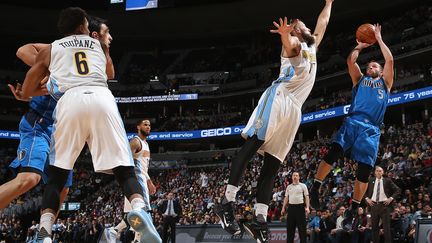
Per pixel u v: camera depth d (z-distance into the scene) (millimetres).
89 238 18156
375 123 5410
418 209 11359
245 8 33906
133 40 38531
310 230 11844
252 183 20641
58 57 3727
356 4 31531
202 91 34688
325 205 14328
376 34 5539
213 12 34750
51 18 35719
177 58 39000
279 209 14414
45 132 4930
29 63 4379
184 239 10234
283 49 4430
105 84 3748
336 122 27266
